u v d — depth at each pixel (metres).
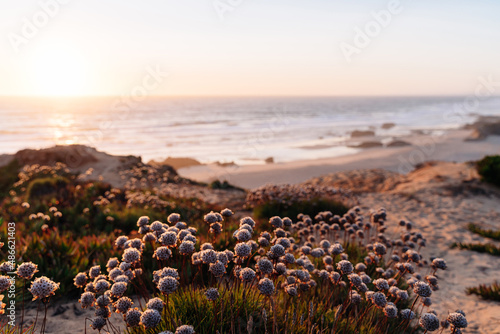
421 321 2.62
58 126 89.06
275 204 10.18
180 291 3.23
